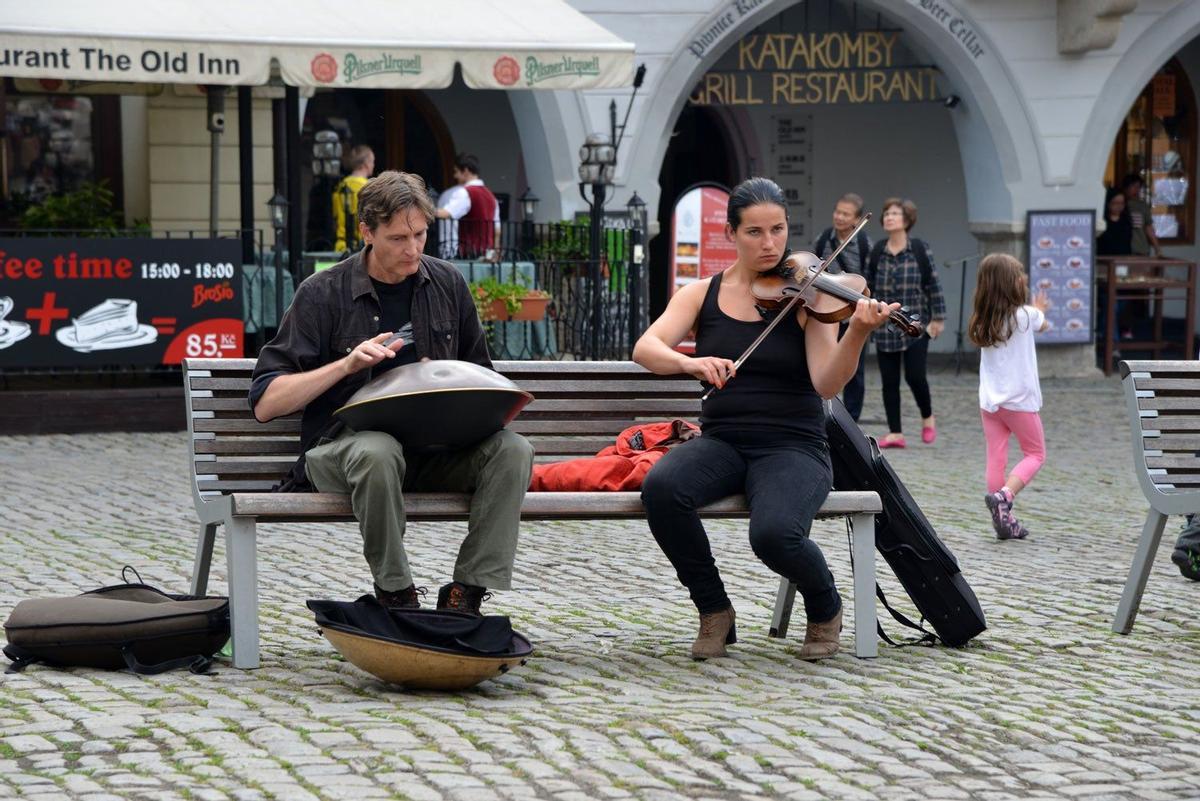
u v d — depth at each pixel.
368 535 6.05
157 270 15.09
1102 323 22.59
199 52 14.24
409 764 4.94
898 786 4.95
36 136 20.97
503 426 6.23
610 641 7.05
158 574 8.65
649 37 20.08
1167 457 7.58
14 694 5.79
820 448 6.64
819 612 6.70
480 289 15.95
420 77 14.95
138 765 4.90
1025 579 8.95
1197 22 21.58
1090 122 21.53
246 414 6.74
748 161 24.95
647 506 6.44
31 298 14.77
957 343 23.92
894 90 21.36
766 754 5.17
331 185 24.06
